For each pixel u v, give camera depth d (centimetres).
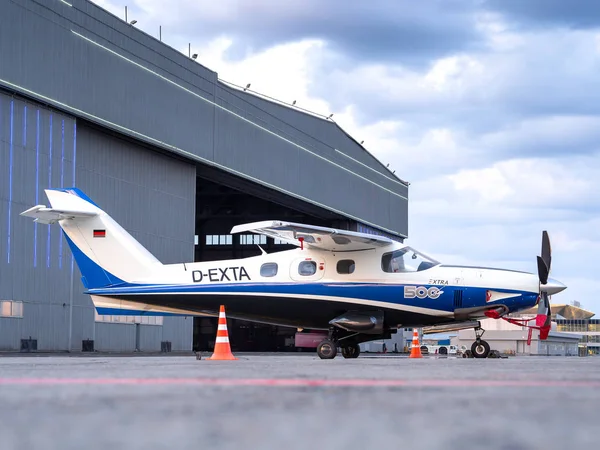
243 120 4888
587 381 740
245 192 5306
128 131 3834
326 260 1816
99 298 1906
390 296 1781
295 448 316
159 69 4084
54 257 3400
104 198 3750
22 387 655
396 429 377
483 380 755
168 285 1867
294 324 1869
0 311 3098
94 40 3634
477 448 310
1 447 313
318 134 5894
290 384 691
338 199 6175
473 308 1788
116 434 357
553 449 309
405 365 1266
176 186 4291
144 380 752
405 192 7700
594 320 14625
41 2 3331
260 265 1842
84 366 1198
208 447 316
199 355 1802
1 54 3120
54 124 3403
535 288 1784
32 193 3284
